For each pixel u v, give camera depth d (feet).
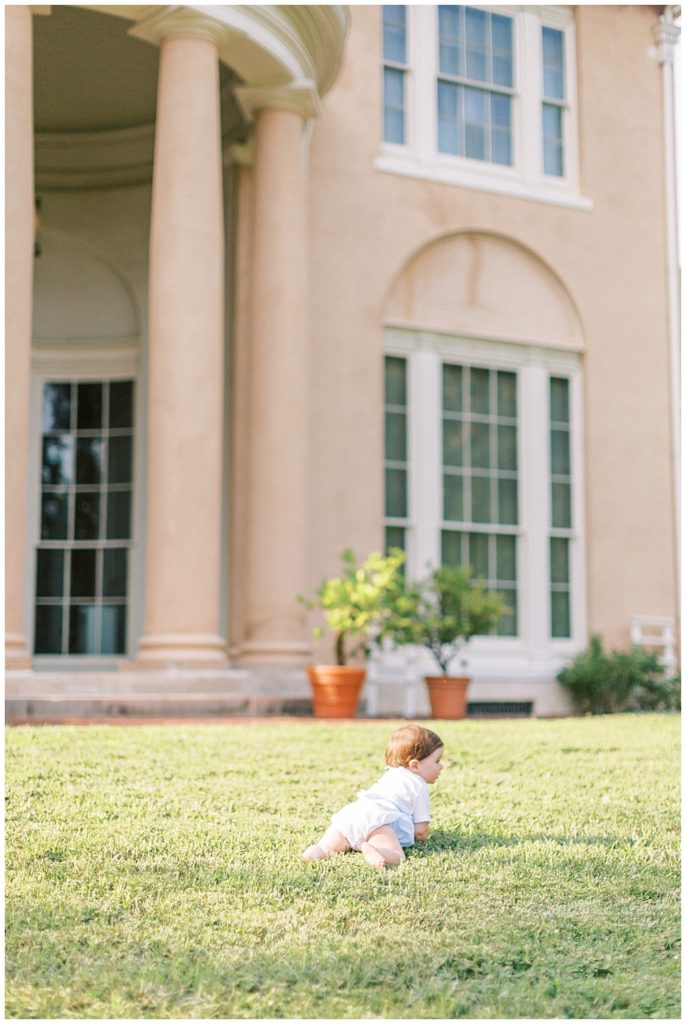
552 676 48.34
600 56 53.11
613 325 52.03
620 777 23.45
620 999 11.04
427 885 14.56
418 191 47.65
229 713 34.09
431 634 41.06
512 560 48.98
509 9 51.16
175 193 35.27
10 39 32.09
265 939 12.50
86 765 22.48
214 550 34.86
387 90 48.24
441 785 21.89
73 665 48.11
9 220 31.60
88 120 48.65
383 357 46.60
